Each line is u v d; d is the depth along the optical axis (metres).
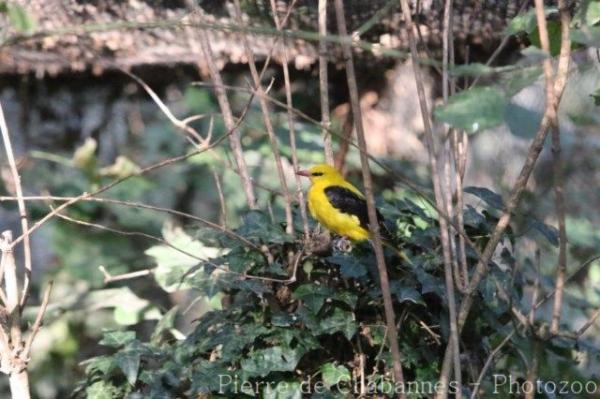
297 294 6.91
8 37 6.14
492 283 7.02
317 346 6.99
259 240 7.11
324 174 7.94
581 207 12.82
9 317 6.76
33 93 11.10
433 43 9.13
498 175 12.38
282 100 11.52
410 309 7.11
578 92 11.47
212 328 7.54
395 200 7.83
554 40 6.31
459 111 4.94
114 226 11.80
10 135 11.47
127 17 9.46
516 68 5.57
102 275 11.67
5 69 9.48
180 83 10.85
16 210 11.38
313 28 9.45
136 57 9.55
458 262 7.07
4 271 6.82
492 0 8.97
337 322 6.94
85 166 11.26
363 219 7.39
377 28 9.52
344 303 7.03
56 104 11.35
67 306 10.81
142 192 11.81
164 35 9.49
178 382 7.54
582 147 12.55
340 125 11.59
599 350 7.91
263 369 6.96
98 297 10.67
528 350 7.31
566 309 11.22
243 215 7.24
